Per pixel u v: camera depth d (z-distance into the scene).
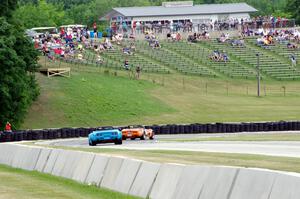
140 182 52.84
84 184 61.81
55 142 146.75
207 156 77.38
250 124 172.50
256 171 40.59
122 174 56.19
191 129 173.50
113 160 58.69
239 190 41.50
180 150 92.44
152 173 51.56
